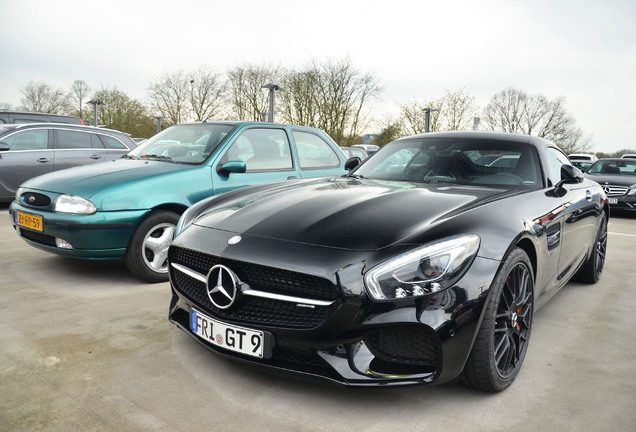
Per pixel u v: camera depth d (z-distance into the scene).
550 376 2.25
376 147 29.91
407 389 2.08
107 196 3.29
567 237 2.87
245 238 2.04
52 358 2.30
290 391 2.04
